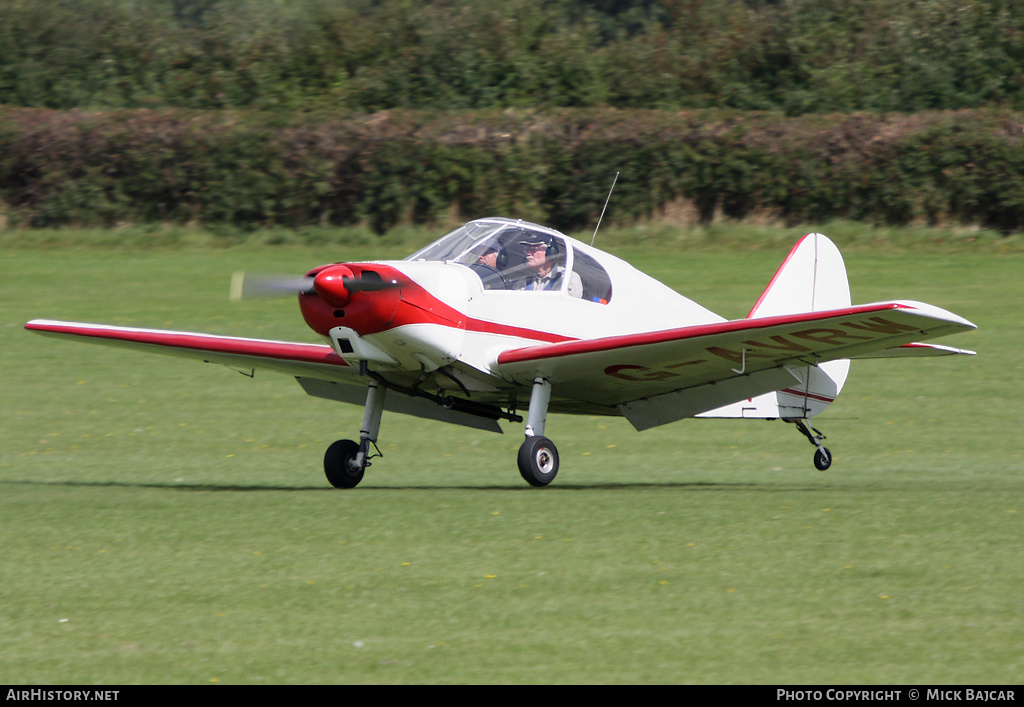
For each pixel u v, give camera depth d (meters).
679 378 31.12
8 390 53.56
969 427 47.97
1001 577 18.31
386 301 28.14
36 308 69.19
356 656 14.90
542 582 18.36
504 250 31.11
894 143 87.00
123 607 17.09
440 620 16.39
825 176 87.88
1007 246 82.69
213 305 70.00
